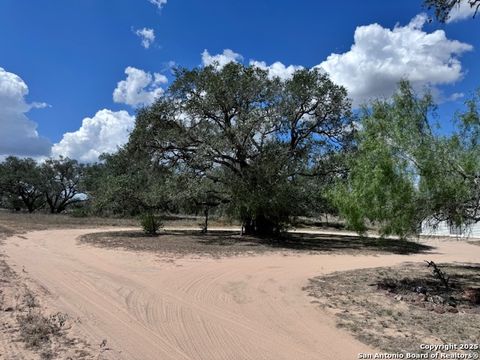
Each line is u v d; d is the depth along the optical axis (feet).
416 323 25.50
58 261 46.19
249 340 21.93
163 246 63.98
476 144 30.91
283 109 83.30
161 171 91.20
